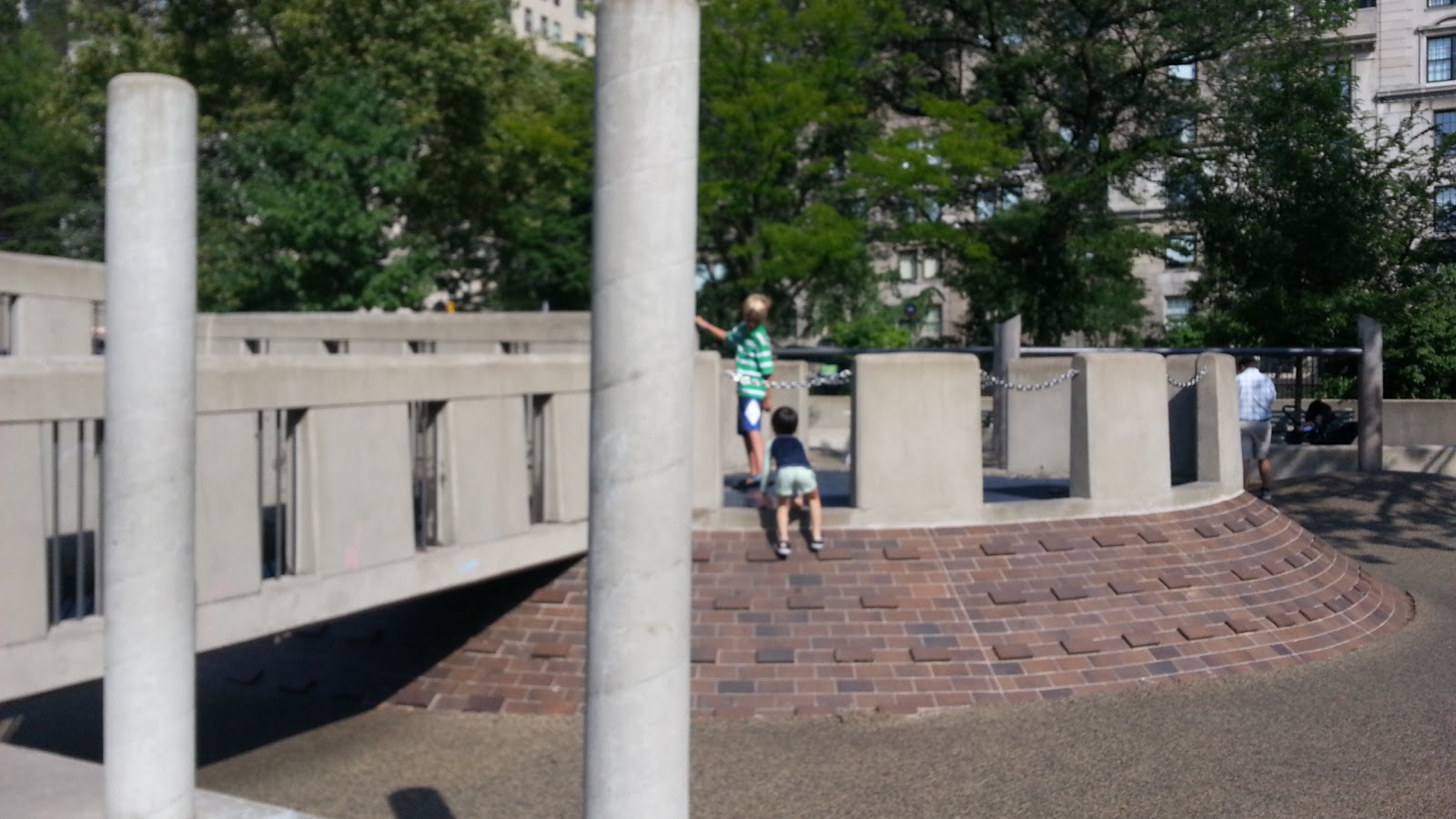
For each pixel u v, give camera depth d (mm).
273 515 8531
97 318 13172
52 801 5508
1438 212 25922
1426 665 9336
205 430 6895
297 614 7391
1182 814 6449
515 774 7520
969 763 7395
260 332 15070
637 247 3246
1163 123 32375
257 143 26391
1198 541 10508
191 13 32562
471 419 8664
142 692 4930
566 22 77312
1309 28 29344
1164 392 10852
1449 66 46969
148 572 4910
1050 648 9055
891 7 27156
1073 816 6488
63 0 42938
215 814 5180
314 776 7703
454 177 34500
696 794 7020
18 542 6043
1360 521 15320
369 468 7922
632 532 3289
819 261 26469
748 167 27078
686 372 3332
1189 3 29906
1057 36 31672
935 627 9086
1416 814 6340
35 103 32750
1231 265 26641
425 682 9312
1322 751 7371
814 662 8805
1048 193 32688
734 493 11141
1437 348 26703
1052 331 34000
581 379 9656
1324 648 9750
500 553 8828
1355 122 32906
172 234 4867
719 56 25984
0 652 5938
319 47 30609
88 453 7238
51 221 32094
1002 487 12453
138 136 4816
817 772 7340
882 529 9828
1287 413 20344
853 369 10016
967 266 33531
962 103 27719
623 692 3312
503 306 36094
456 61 31859
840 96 27203
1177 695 8633
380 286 25938
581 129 27438
